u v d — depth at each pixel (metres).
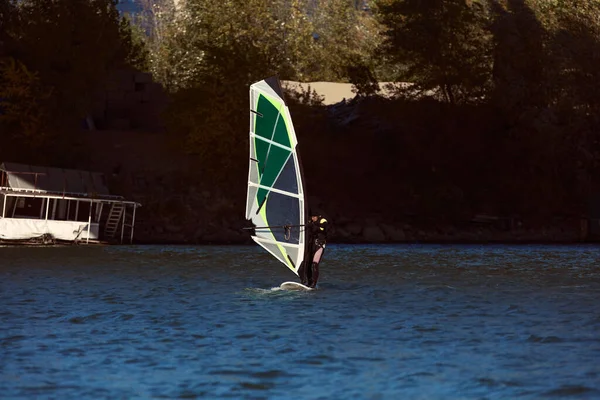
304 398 27.75
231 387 29.31
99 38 187.75
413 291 62.75
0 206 150.12
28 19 187.38
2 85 175.62
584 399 27.45
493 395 28.08
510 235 192.38
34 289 63.34
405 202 196.00
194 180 186.25
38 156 178.25
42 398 27.66
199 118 188.12
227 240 171.00
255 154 59.53
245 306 52.44
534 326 43.91
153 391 28.69
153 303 54.16
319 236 62.62
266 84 58.38
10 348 36.56
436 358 34.66
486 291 63.19
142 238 167.12
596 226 193.75
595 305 53.81
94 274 79.00
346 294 60.03
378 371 32.03
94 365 33.00
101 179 164.25
